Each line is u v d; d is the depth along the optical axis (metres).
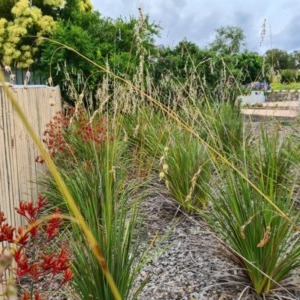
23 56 10.64
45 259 1.57
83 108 5.27
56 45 8.68
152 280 2.57
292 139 4.23
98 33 9.22
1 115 2.79
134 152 4.47
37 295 1.54
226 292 2.41
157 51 6.53
